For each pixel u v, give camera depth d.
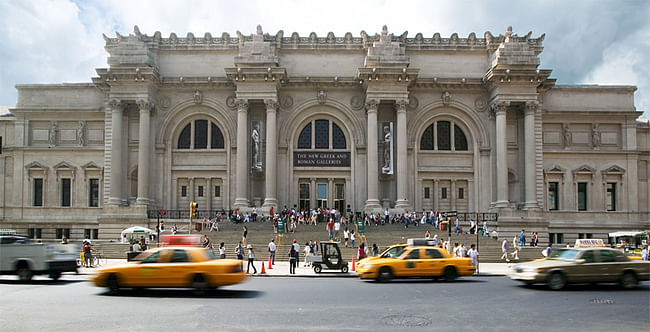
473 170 60.97
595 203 61.16
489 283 28.27
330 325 16.75
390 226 52.53
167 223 55.16
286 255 44.09
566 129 61.53
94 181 61.53
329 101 60.91
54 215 60.75
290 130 60.94
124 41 58.59
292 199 60.56
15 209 61.06
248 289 25.48
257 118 60.19
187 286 22.86
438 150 61.31
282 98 60.94
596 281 25.23
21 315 18.22
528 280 25.42
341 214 60.94
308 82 60.06
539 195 59.03
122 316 18.05
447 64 62.12
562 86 62.25
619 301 21.69
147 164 57.78
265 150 59.84
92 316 18.03
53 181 61.25
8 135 63.22
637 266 25.59
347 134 61.31
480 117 61.03
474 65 62.09
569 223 60.59
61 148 61.09
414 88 60.72
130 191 59.88
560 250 26.73
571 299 22.20
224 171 60.66
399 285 27.38
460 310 19.53
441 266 29.23
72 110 61.00
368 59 58.06
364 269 29.36
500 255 45.00
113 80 57.25
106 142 59.16
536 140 59.53
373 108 58.22
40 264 27.88
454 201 60.66
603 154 61.53
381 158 60.31
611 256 25.66
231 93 60.94
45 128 61.97
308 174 60.88
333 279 30.80
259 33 58.72
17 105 62.22
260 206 59.44
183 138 61.62
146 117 57.81
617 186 61.62
